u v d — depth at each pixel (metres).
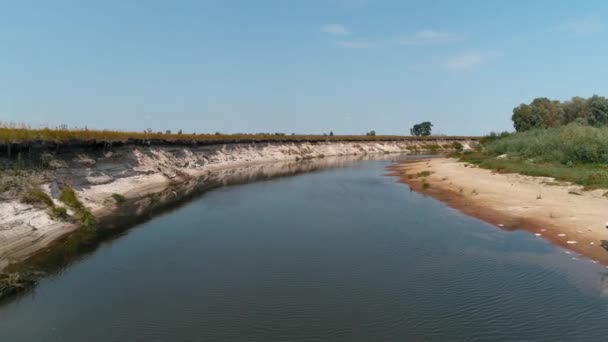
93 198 27.12
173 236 20.31
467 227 21.20
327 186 39.00
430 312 11.78
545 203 25.11
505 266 15.32
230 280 14.37
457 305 12.20
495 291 13.14
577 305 12.07
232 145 68.50
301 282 14.12
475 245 18.00
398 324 11.12
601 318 11.29
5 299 12.99
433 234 20.03
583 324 10.98
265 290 13.48
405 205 27.97
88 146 30.72
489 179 37.72
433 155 99.31
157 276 14.84
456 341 10.24
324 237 19.81
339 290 13.41
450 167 52.44
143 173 37.59
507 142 61.81
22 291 13.60
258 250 17.83
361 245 18.36
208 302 12.62
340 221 23.23
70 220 21.66
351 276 14.62
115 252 17.73
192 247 18.39
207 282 14.23
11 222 17.95
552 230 19.61
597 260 15.57
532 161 44.78
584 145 40.25
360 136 121.75
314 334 10.63
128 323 11.31
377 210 26.34
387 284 13.85
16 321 11.48
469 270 15.00
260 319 11.48
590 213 21.86
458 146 122.31
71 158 27.92
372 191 35.09
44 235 19.02
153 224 23.00
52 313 11.97
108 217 24.97
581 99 89.94
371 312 11.82
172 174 42.78
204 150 58.25
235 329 10.95
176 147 49.69
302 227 21.91
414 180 41.97
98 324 11.27
